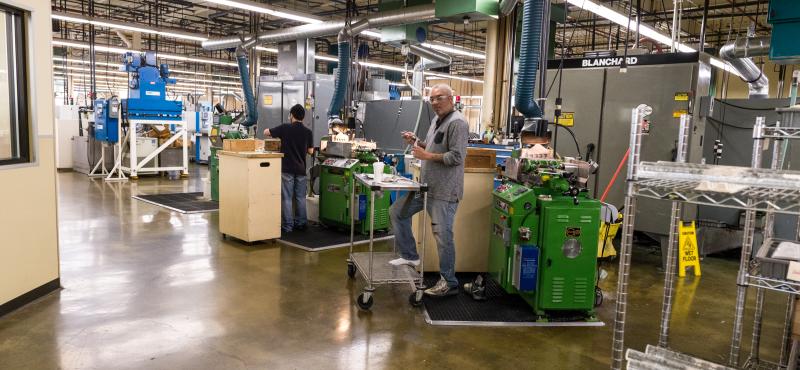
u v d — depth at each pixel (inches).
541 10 172.6
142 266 180.9
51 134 149.3
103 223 250.2
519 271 140.1
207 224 255.0
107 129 395.5
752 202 63.1
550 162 147.6
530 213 142.5
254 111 381.1
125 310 139.6
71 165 463.2
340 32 318.7
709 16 398.0
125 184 384.8
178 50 785.6
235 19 561.3
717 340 135.6
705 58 216.1
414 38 316.8
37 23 142.5
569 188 141.4
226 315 139.0
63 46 626.8
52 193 150.3
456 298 158.9
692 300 168.6
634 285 184.2
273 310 144.0
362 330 132.6
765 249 75.1
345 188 235.6
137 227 243.6
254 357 115.3
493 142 234.4
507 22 330.6
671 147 216.7
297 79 335.3
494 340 129.7
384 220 241.6
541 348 126.3
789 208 59.9
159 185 386.6
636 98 224.7
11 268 134.8
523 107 180.4
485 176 179.2
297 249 211.9
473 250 182.7
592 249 140.4
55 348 115.7
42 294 147.2
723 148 253.0
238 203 213.6
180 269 178.7
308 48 364.8
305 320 137.7
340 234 239.0
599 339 133.2
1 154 137.8
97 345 117.9
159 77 412.8
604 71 232.1
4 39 134.8
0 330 124.1
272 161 214.4
